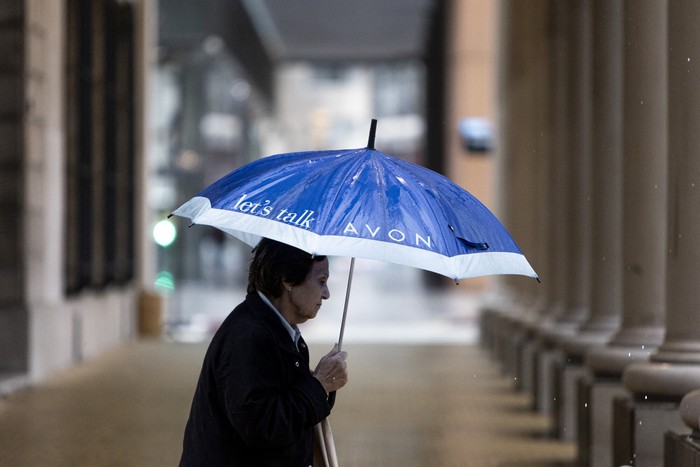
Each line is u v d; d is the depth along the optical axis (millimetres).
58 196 44188
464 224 12047
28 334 40094
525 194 51188
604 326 31141
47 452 27625
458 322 73000
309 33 136375
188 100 103375
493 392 39906
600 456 25844
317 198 11688
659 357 22031
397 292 113438
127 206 57469
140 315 59531
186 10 91500
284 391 11945
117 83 56844
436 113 127562
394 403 36625
